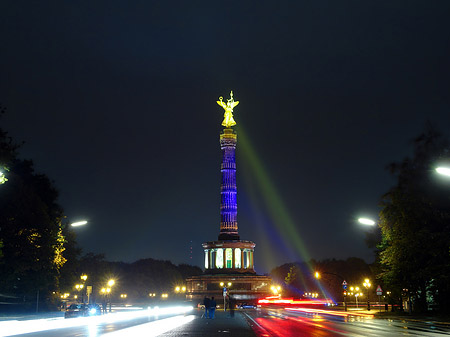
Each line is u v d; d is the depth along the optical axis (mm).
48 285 90812
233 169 159750
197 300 147375
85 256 154875
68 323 56406
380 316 68500
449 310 68188
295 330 41375
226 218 158125
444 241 64188
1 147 74375
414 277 65312
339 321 56188
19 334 40344
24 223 81062
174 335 37219
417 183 68062
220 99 165125
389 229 70375
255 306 128250
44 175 98500
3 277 79688
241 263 157375
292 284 190375
